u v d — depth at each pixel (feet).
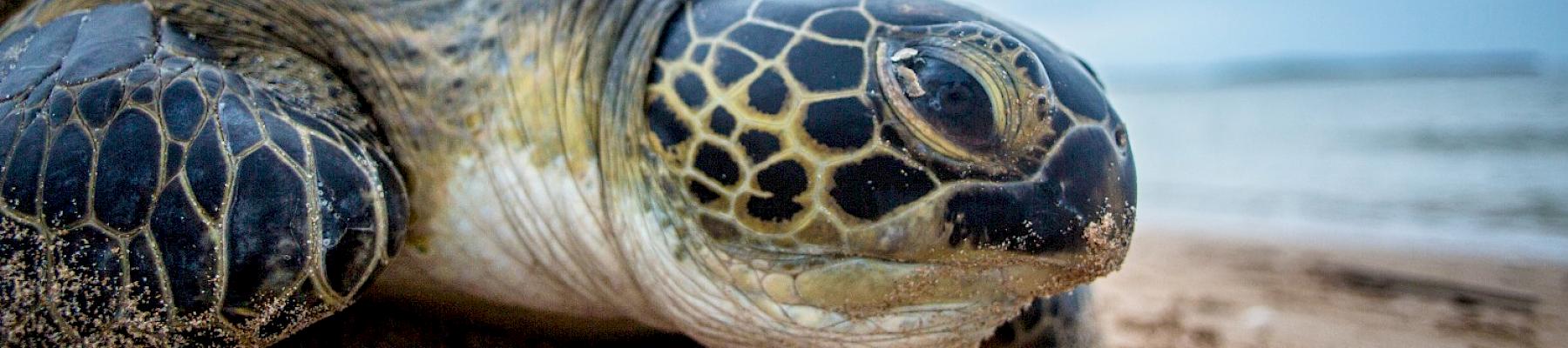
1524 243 6.41
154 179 2.25
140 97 2.29
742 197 2.38
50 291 2.25
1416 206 8.27
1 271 2.26
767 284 2.42
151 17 2.39
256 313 2.29
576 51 2.46
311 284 2.30
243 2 2.42
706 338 2.54
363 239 2.33
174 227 2.25
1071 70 2.43
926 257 2.37
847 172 2.35
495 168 2.47
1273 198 9.41
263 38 2.44
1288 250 6.33
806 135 2.35
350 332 2.56
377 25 2.44
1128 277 5.04
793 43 2.38
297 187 2.29
